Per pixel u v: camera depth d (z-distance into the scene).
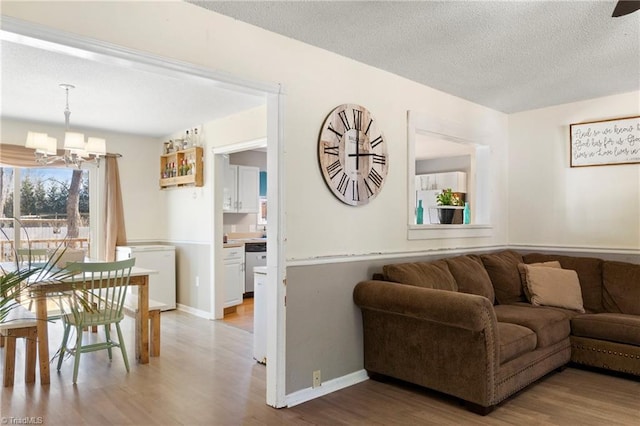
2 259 5.25
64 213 5.71
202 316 5.48
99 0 2.12
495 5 2.44
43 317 3.21
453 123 4.18
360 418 2.64
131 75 3.56
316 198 3.06
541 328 3.16
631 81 3.76
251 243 6.93
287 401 2.83
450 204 4.66
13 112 4.78
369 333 3.27
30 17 1.92
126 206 6.06
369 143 3.41
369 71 3.42
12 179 5.34
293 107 2.92
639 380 3.29
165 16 2.35
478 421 2.59
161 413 2.71
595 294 3.88
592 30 2.75
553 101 4.40
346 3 2.43
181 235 5.93
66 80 3.69
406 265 3.31
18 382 3.20
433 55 3.19
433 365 2.88
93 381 3.24
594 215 4.30
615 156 4.16
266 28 2.75
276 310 2.82
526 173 4.77
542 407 2.80
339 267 3.18
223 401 2.89
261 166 7.59
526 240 4.77
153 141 6.34
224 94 4.12
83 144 3.99
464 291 3.61
